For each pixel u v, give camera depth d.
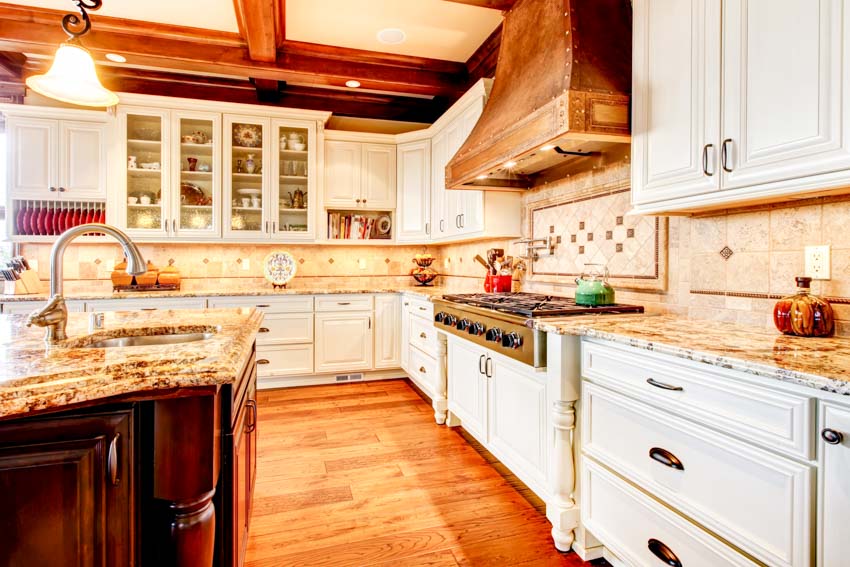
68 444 0.89
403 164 4.37
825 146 1.11
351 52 3.47
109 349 1.14
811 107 1.14
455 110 3.44
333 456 2.53
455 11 2.95
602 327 1.59
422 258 4.53
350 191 4.31
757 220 1.60
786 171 1.21
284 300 3.85
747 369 1.03
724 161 1.38
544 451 1.82
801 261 1.46
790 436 0.96
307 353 3.93
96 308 3.35
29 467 0.87
